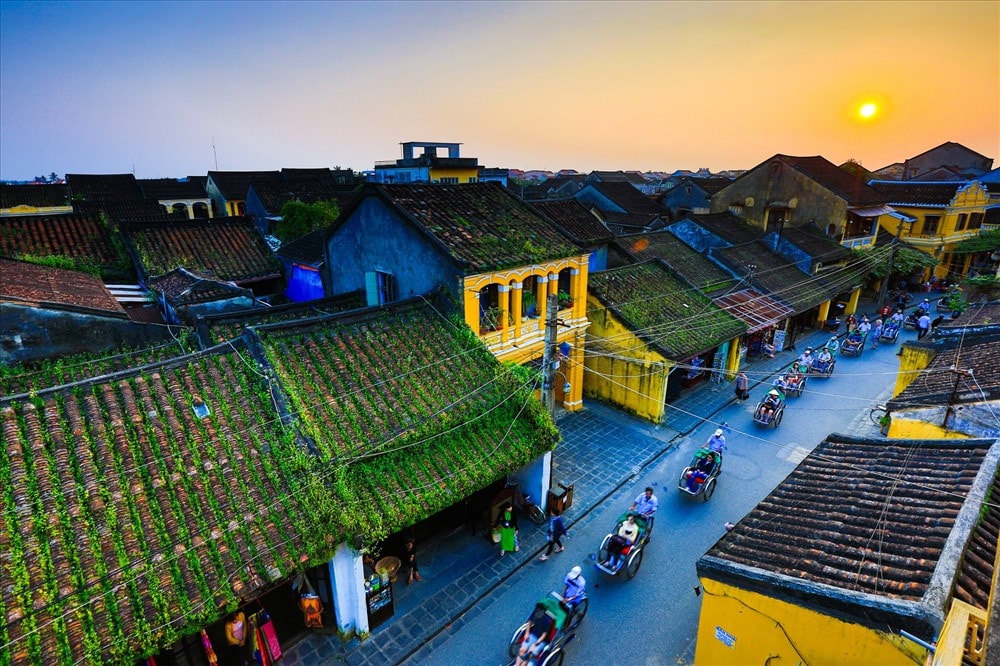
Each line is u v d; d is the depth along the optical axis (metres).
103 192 45.94
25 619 6.94
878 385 23.45
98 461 8.73
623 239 26.98
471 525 13.75
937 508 8.25
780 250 31.41
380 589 10.76
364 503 9.88
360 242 17.83
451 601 11.64
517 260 15.52
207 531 8.52
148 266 20.20
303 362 11.77
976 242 38.75
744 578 7.72
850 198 32.53
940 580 6.44
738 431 19.44
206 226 23.22
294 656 10.22
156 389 10.14
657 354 18.92
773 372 24.39
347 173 60.75
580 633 10.95
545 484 13.97
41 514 7.88
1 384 11.50
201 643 9.14
